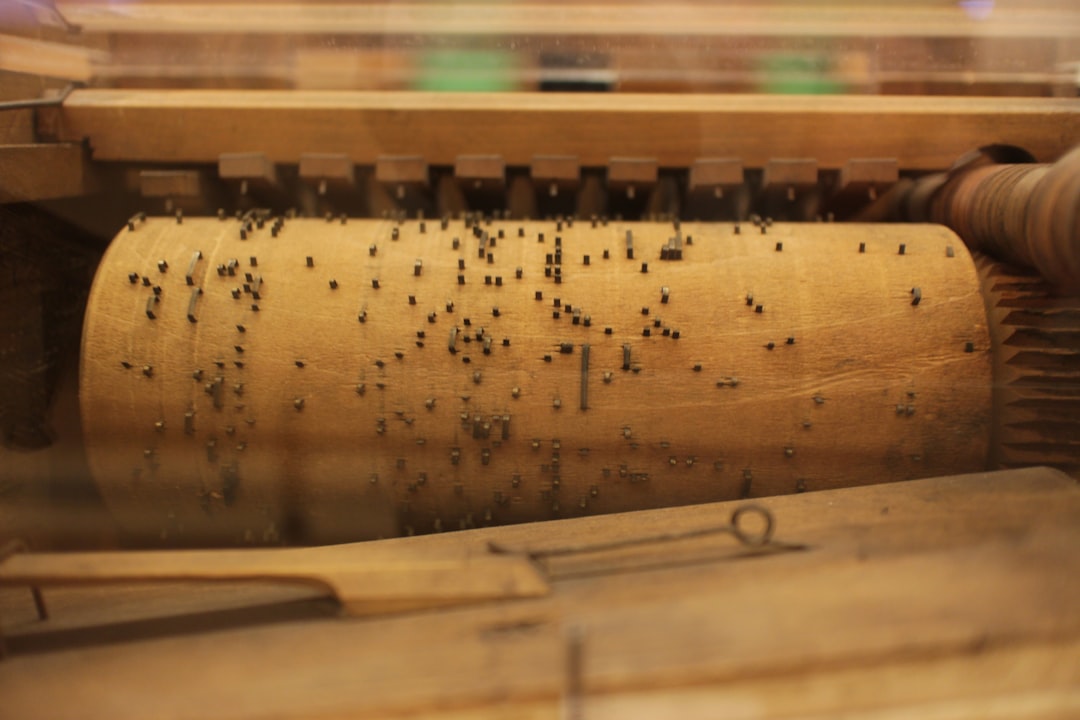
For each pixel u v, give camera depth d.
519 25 0.95
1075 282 0.81
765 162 0.93
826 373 0.83
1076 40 0.94
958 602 0.70
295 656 0.70
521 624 0.71
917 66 0.95
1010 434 0.84
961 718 0.68
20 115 0.91
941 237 0.87
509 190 0.96
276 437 0.83
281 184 0.95
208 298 0.84
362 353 0.83
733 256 0.86
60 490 0.85
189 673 0.70
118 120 0.92
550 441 0.83
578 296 0.84
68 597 0.78
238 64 0.96
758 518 0.79
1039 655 0.68
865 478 0.84
